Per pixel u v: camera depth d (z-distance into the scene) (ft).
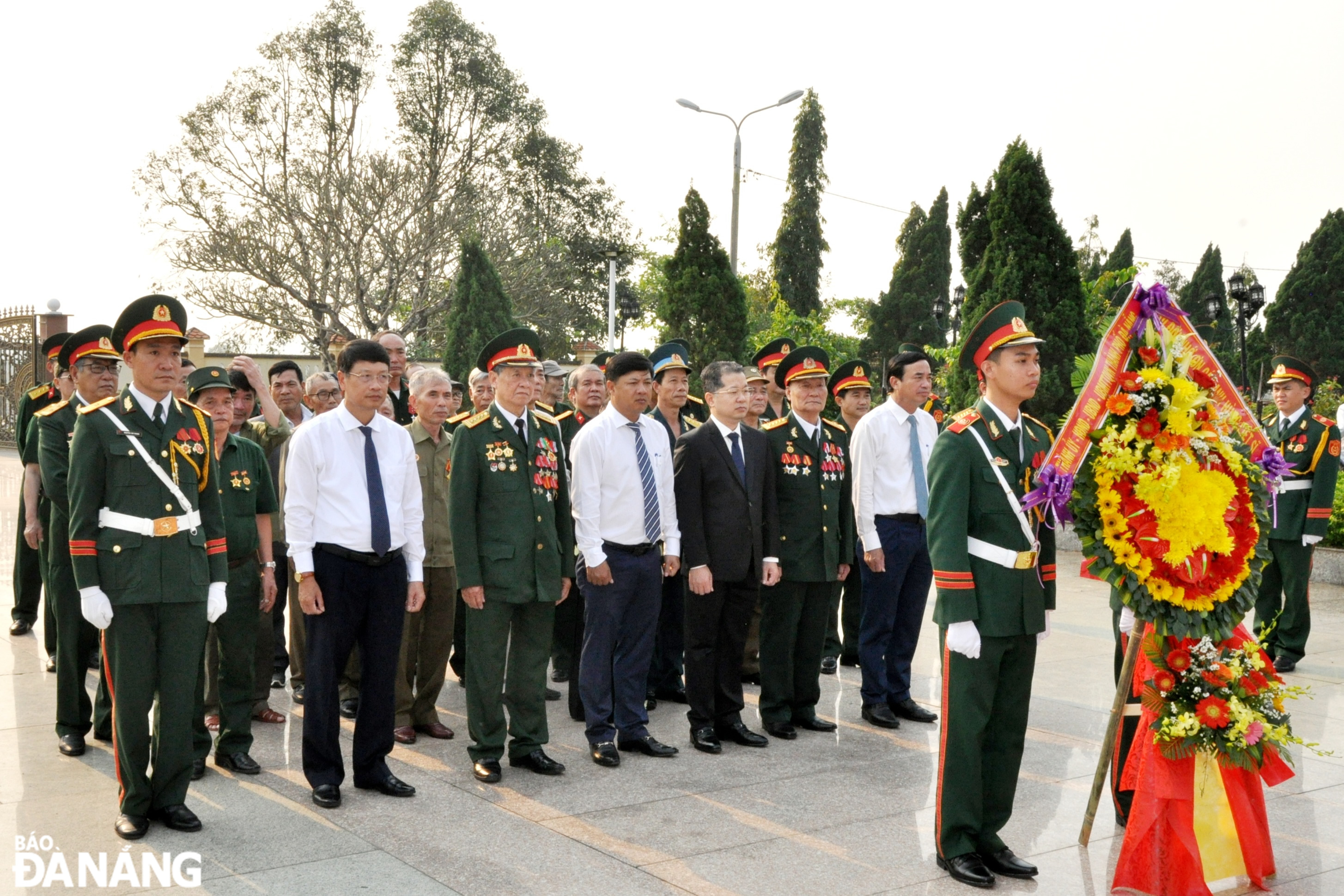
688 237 55.52
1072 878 13.52
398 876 13.19
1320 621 30.40
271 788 16.44
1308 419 25.23
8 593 30.48
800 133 122.83
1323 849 14.57
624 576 18.12
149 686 14.30
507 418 17.51
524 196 114.83
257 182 96.99
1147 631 14.11
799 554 19.45
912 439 20.98
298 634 21.44
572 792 16.44
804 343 71.97
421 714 19.52
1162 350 13.61
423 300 99.30
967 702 13.43
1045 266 44.55
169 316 14.71
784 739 19.53
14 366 73.77
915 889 13.07
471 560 16.85
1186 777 13.15
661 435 18.92
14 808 15.33
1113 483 13.34
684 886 13.03
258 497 18.01
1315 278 101.96
